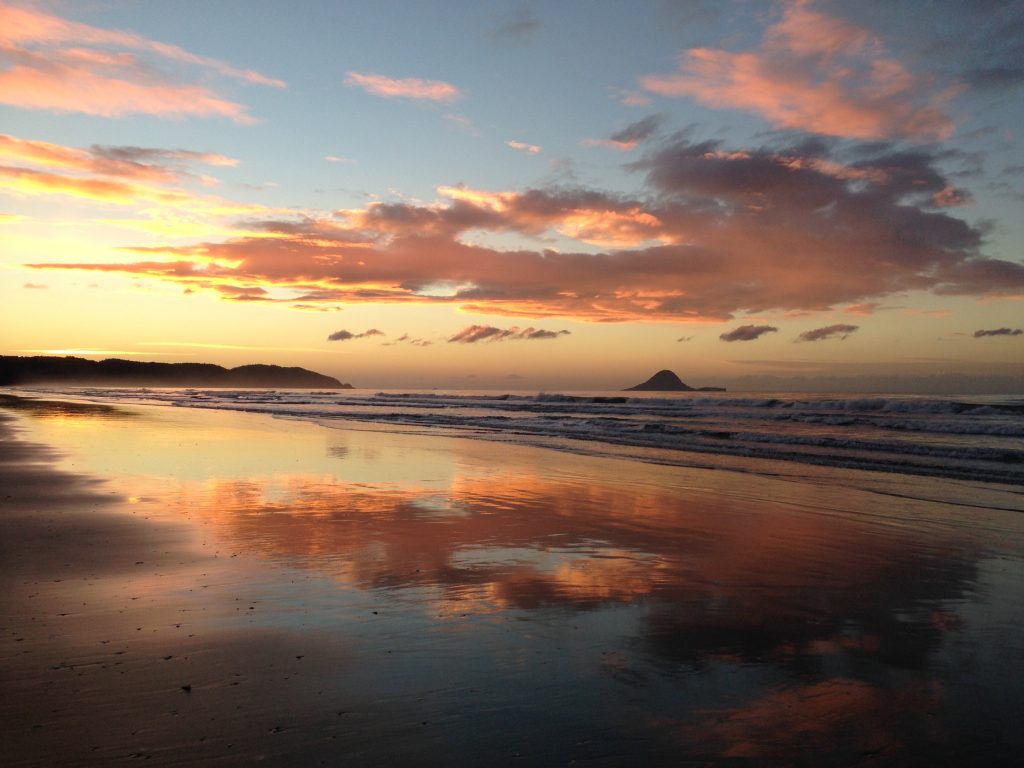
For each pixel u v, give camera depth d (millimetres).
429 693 4047
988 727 3736
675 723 3732
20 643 4707
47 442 20078
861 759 3395
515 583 6523
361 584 6363
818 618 5609
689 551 7934
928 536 8844
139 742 3402
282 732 3533
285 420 33688
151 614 5367
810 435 25359
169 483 12359
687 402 57938
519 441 22938
